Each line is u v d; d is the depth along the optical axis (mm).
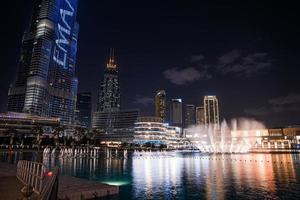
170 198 23047
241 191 26250
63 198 18266
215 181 33500
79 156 105875
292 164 64500
